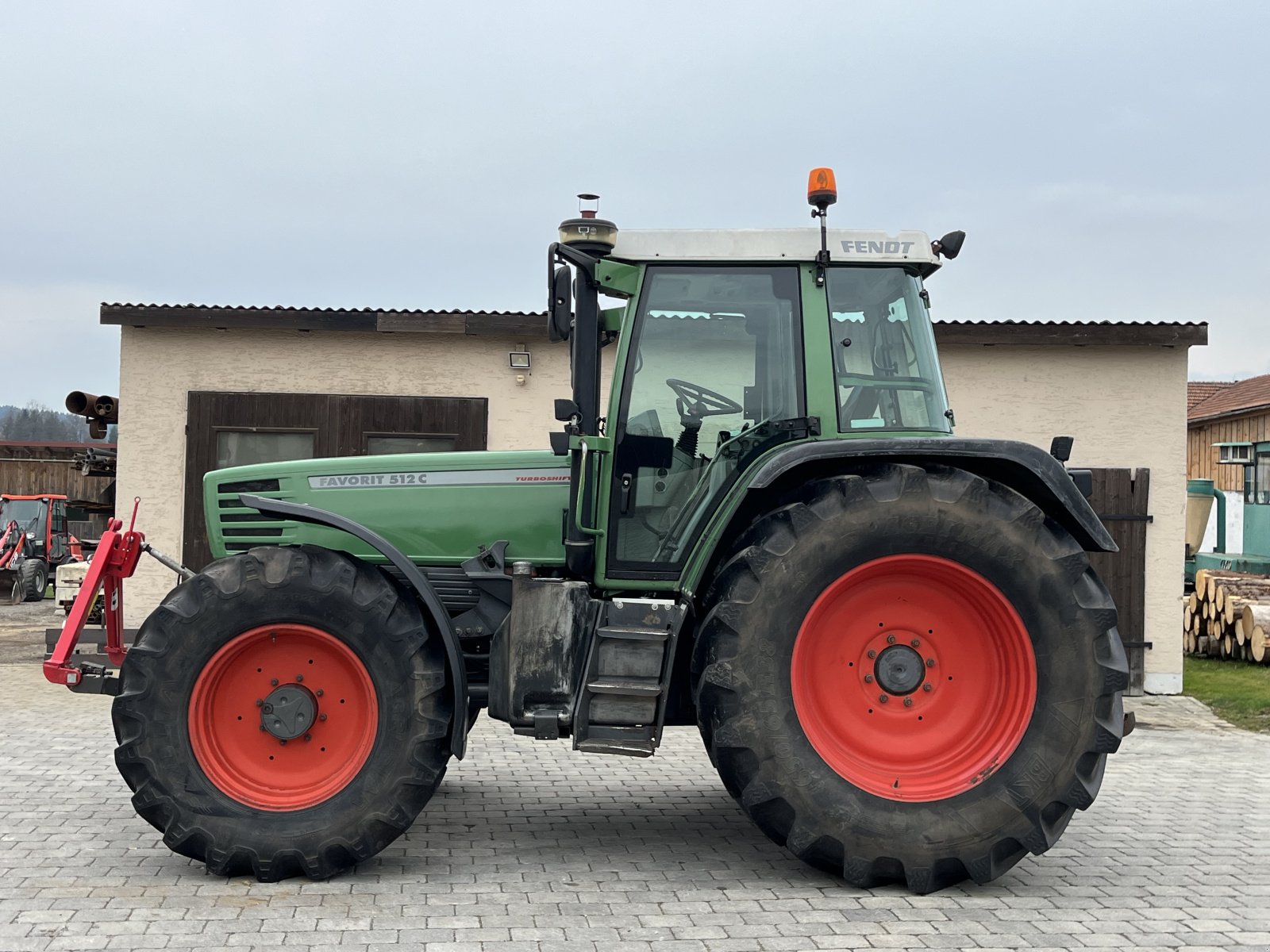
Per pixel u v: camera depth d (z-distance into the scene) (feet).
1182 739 26.86
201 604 14.58
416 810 14.52
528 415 33.22
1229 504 74.43
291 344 32.78
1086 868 15.64
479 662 16.55
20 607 58.18
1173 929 13.07
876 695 14.89
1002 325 32.55
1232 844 17.02
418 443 33.09
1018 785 14.17
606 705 14.53
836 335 15.94
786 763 14.10
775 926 12.98
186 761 14.39
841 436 15.69
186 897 13.65
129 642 18.94
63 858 15.20
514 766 22.49
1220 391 95.81
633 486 15.97
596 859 15.75
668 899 13.94
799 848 14.21
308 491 17.08
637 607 14.89
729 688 14.12
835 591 14.46
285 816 14.33
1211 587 43.06
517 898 13.87
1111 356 33.24
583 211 16.08
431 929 12.65
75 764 21.12
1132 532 33.14
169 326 31.96
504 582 16.44
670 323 16.06
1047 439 33.30
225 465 32.73
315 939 12.28
